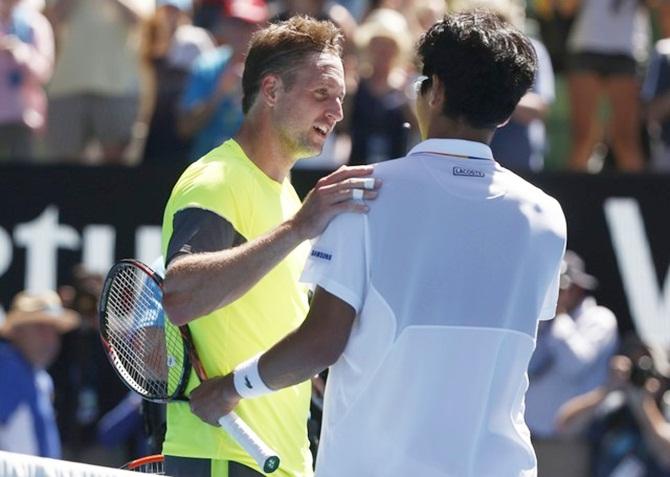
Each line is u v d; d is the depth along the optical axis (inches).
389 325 448.5
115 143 1245.7
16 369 997.2
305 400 547.5
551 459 1072.8
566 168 1248.8
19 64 1235.9
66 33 1253.1
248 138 538.6
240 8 1222.9
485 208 457.7
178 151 1222.3
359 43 1209.4
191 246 501.4
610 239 1143.0
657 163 1272.1
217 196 513.0
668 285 1138.0
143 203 1147.3
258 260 472.1
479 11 472.7
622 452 1052.5
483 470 452.8
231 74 1212.5
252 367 472.1
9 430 988.6
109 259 1146.0
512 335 456.4
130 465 537.3
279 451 532.4
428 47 469.1
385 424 450.9
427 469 448.1
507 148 1179.3
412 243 450.6
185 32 1245.7
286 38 530.3
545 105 1205.1
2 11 1236.5
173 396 519.2
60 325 1023.0
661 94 1267.2
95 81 1241.4
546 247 464.4
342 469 457.1
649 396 1052.5
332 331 451.8
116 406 1070.4
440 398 449.4
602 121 1267.2
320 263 455.2
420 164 460.8
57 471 439.2
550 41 1273.4
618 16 1268.5
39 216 1149.7
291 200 550.9
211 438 520.1
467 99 461.1
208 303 482.9
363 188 454.0
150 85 1242.6
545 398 1085.1
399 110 1190.9
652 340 1135.6
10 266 1146.7
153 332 530.0
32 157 1244.5
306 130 530.9
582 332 1098.1
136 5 1251.2
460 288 450.9
